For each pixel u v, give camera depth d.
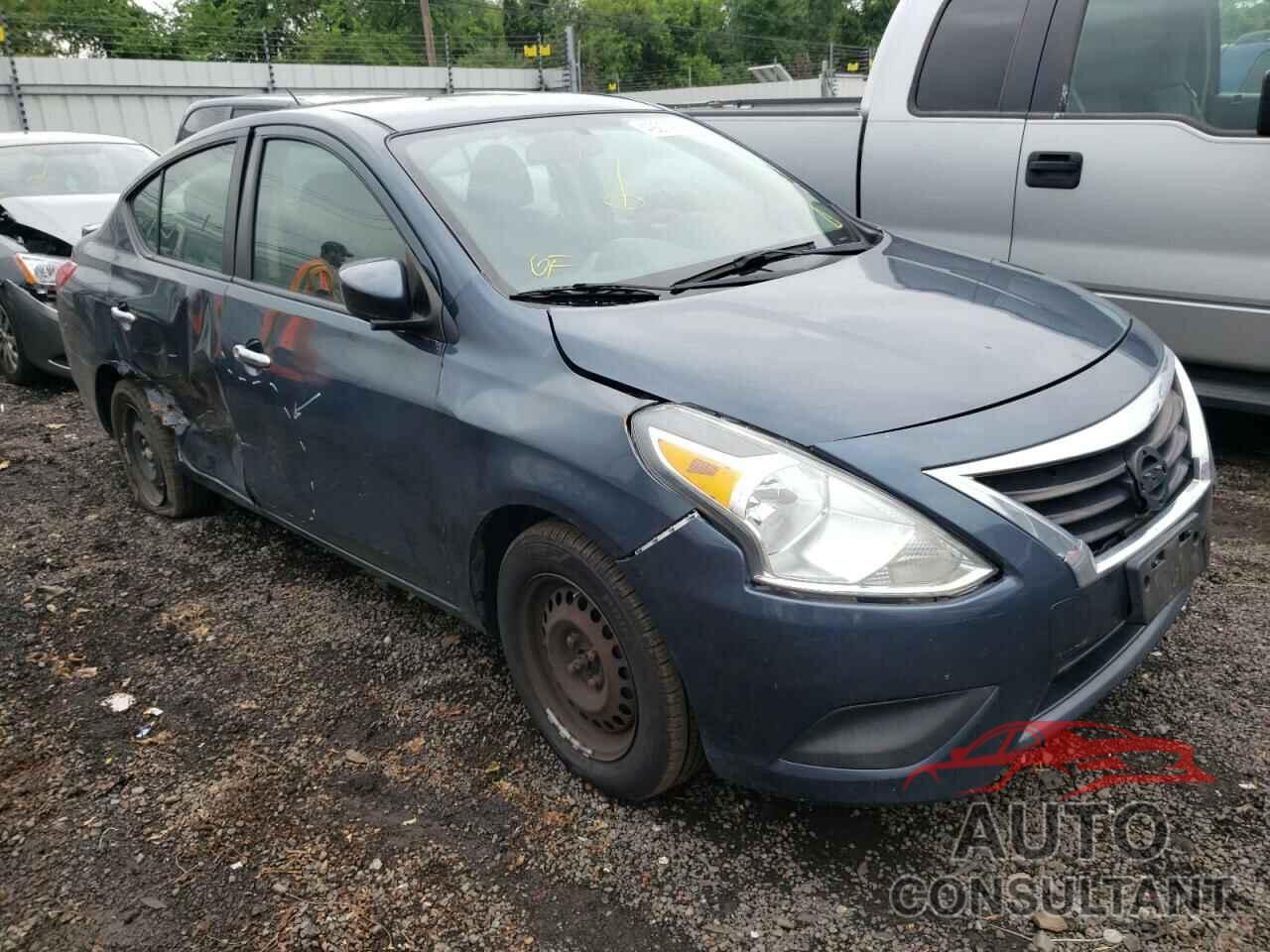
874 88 5.07
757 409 2.24
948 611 2.04
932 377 2.34
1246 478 4.43
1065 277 4.58
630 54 52.41
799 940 2.18
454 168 3.12
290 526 3.71
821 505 2.10
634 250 3.09
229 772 2.88
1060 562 2.12
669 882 2.36
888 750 2.13
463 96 3.70
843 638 2.06
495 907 2.33
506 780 2.76
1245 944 2.09
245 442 3.71
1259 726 2.74
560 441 2.41
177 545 4.44
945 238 4.91
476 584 2.85
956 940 2.16
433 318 2.83
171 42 31.22
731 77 53.94
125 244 4.51
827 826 2.50
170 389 4.15
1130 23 4.36
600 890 2.36
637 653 2.36
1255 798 2.48
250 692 3.28
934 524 2.07
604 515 2.30
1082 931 2.16
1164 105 4.32
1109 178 4.36
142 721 3.16
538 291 2.81
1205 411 5.31
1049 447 2.18
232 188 3.75
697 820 2.55
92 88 20.39
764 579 2.11
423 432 2.80
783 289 2.87
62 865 2.56
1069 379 2.42
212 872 2.50
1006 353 2.49
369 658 3.43
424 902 2.36
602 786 2.63
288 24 44.97
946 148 4.81
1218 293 4.18
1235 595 3.42
